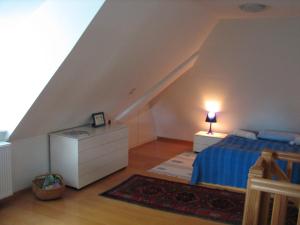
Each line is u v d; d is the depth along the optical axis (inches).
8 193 128.5
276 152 98.0
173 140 252.8
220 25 183.2
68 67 115.0
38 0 105.3
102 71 133.6
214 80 210.4
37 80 118.5
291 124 203.6
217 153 157.6
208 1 131.1
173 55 171.3
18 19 111.8
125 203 134.7
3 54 123.3
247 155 153.1
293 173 139.1
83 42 107.0
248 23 177.6
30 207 129.2
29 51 118.3
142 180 161.9
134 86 174.2
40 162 151.1
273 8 144.1
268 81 194.9
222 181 156.0
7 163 126.6
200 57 203.6
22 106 124.6
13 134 132.0
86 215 123.3
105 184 156.0
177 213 126.6
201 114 231.3
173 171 177.5
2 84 129.7
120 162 175.8
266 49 183.6
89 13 99.0
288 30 172.4
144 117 238.5
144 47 138.9
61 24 106.8
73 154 145.3
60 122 153.2
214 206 133.6
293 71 184.5
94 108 167.3
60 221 118.3
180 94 228.2
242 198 142.5
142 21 118.0
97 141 155.6
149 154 212.1
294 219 121.3
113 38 115.9
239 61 194.9
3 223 115.7
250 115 213.9
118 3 99.4
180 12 132.5
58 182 142.3
